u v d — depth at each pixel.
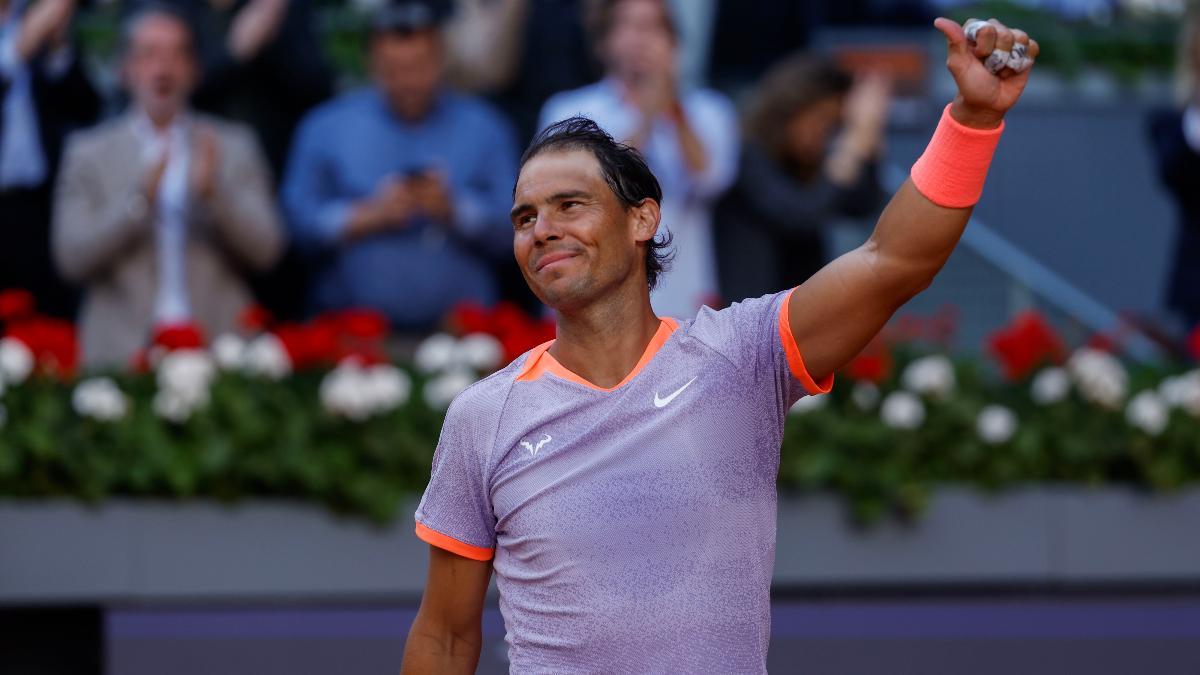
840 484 21.23
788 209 26.09
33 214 27.86
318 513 20.67
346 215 25.84
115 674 20.39
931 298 36.16
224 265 25.69
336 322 23.23
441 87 27.20
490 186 26.61
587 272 9.43
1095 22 40.19
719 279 26.23
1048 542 21.56
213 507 20.56
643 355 9.60
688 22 32.81
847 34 34.38
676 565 9.10
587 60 29.75
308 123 26.62
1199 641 21.33
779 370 9.41
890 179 34.19
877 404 22.67
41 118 27.88
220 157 25.45
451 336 23.73
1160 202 38.69
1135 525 21.67
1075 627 21.31
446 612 10.19
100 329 25.03
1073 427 22.44
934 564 21.38
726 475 9.22
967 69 8.70
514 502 9.44
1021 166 38.72
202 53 27.77
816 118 26.25
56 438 20.47
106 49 33.56
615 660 9.12
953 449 21.81
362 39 35.03
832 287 9.20
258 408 21.53
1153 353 30.44
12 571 20.34
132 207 24.83
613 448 9.26
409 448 21.05
